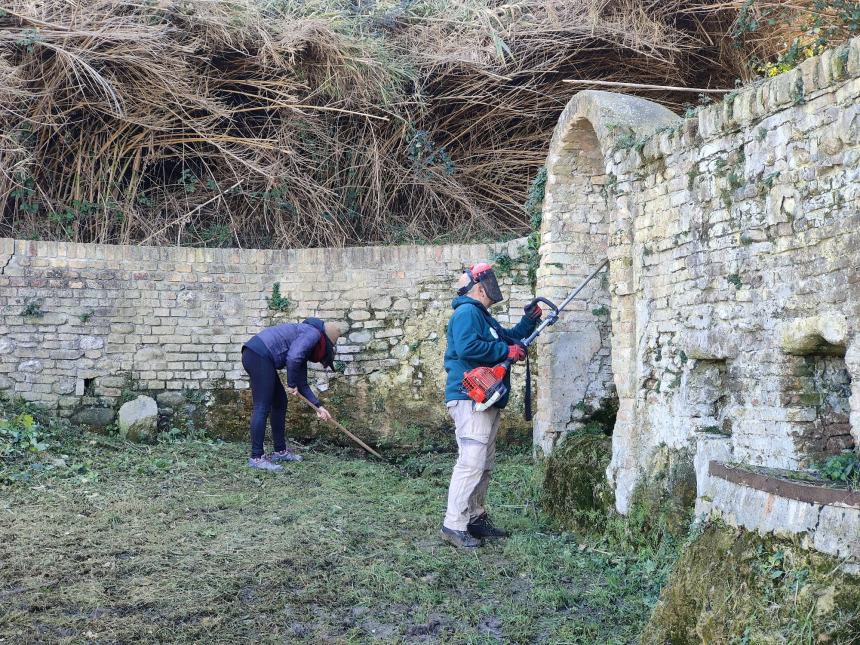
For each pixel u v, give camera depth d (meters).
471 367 5.43
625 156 5.70
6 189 8.25
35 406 7.68
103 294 7.96
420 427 8.14
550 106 9.39
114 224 8.73
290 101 8.95
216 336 8.21
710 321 4.71
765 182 4.23
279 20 8.77
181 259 8.18
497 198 9.79
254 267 8.34
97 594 4.17
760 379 4.29
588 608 4.38
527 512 6.30
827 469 3.57
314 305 8.30
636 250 5.57
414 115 9.32
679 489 4.92
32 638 3.69
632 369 5.63
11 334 7.68
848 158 3.66
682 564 3.67
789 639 2.85
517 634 3.98
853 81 3.64
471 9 9.24
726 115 4.53
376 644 3.84
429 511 6.05
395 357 8.20
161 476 6.56
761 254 4.29
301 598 4.31
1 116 8.07
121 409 7.81
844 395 4.14
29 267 7.75
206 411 8.15
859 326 3.57
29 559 4.55
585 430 6.92
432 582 4.65
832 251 3.76
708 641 3.21
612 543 5.43
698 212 4.83
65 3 8.22
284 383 8.19
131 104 8.55
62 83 8.30
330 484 6.63
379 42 8.95
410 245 8.64
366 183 9.32
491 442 5.47
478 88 9.28
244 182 9.09
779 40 8.34
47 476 6.23
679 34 9.07
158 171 9.20
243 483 6.54
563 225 7.06
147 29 8.15
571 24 8.91
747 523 3.31
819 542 2.90
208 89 8.84
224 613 4.09
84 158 8.66
